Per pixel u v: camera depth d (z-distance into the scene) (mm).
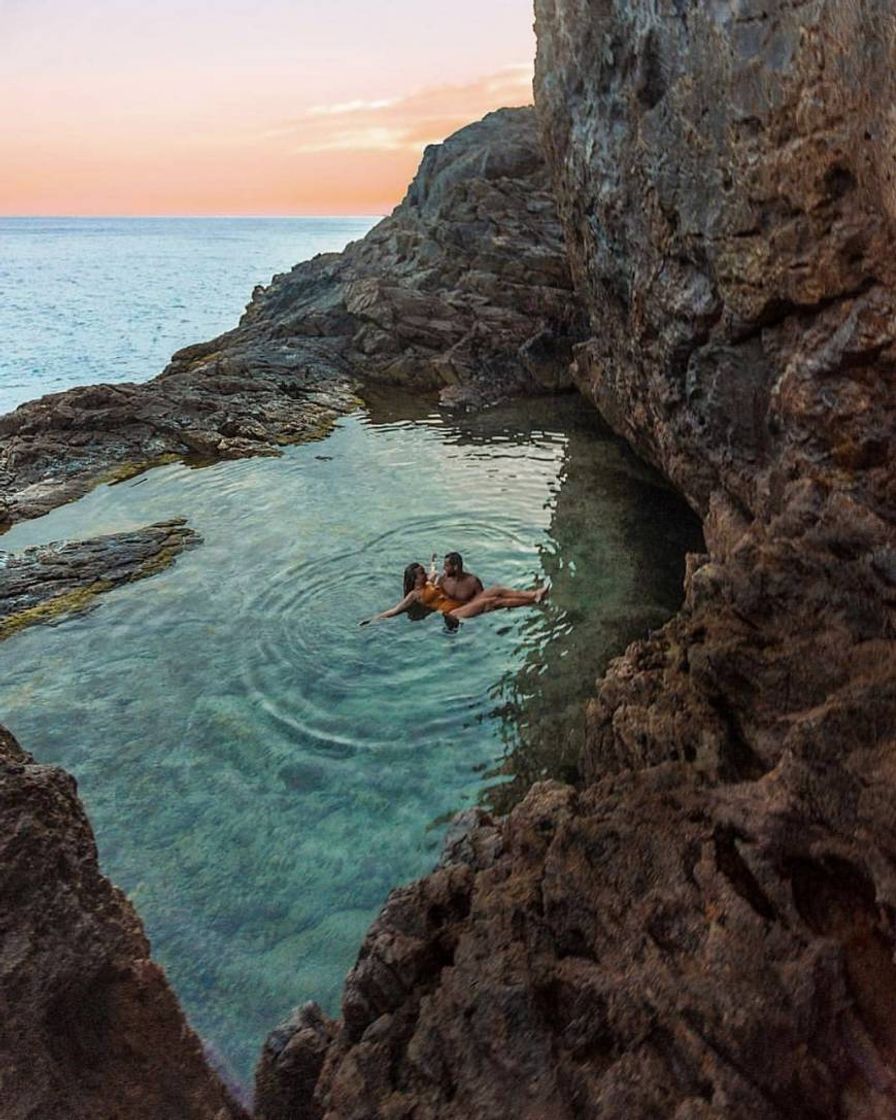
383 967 3734
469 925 3752
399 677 7996
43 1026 2359
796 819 3316
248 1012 4828
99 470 15047
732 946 3010
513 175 25297
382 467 14594
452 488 13289
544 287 21406
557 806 4121
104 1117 2354
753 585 4684
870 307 5184
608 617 8906
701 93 7059
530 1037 3109
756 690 4293
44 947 2479
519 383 19688
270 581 10203
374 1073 3352
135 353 38156
